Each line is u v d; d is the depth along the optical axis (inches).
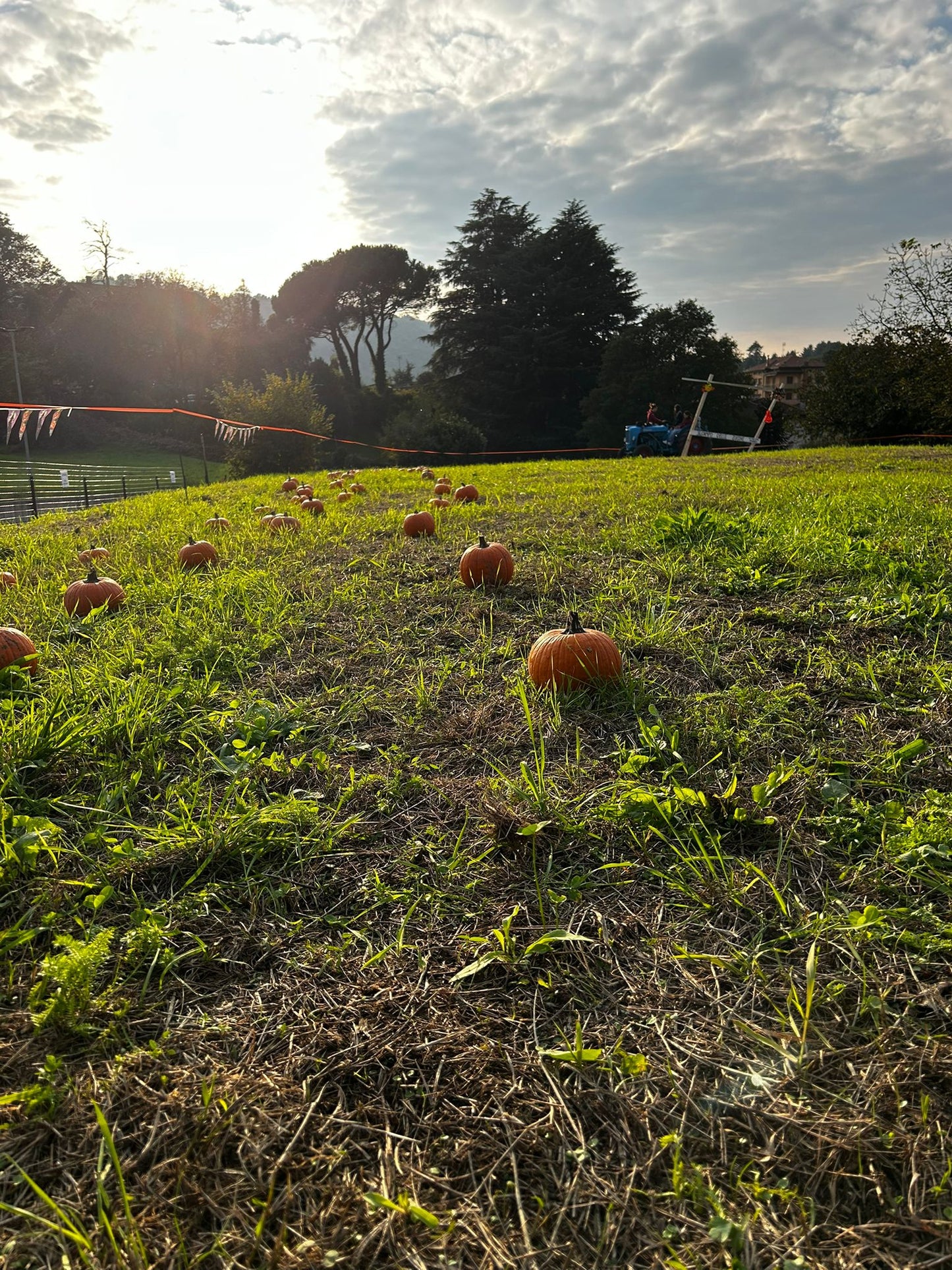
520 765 111.4
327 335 2992.1
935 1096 60.0
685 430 1146.7
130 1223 51.3
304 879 89.7
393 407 2605.8
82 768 111.7
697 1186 53.6
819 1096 60.6
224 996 74.0
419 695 132.5
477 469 731.4
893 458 664.4
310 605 188.7
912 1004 68.1
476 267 2155.5
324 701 136.5
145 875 89.8
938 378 1001.5
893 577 186.2
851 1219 52.4
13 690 135.1
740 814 93.4
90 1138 58.7
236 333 2733.8
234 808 101.0
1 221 2514.8
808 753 110.0
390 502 418.3
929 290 986.7
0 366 1924.2
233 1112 60.3
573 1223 52.6
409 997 72.8
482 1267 49.9
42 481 1086.4
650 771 108.0
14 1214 53.6
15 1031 68.5
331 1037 68.2
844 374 1251.8
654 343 1921.8
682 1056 65.2
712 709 123.0
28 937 77.6
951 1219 51.2
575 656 131.4
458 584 203.0
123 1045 67.7
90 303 2466.8
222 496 554.6
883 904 80.7
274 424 1285.7
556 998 72.3
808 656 144.9
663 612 167.6
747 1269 48.9
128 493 1028.5
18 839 89.6
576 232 2103.8
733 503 329.7
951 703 122.8
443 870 89.4
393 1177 55.7
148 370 2455.7
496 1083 63.3
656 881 87.3
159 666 149.6
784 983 72.1
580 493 414.0
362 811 102.5
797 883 85.4
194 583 213.0
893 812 93.0
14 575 234.2
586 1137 58.7
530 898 85.4
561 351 2058.3
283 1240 51.0
